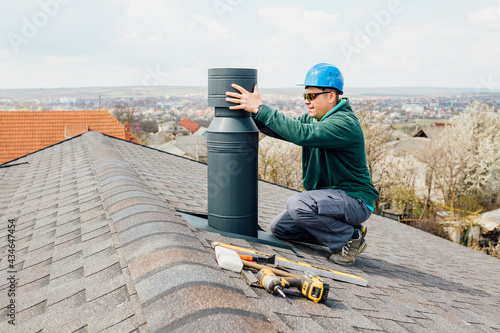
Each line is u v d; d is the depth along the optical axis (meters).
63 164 6.18
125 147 8.10
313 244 3.69
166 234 2.04
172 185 4.89
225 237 2.76
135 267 1.79
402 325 2.27
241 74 2.71
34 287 2.20
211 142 2.83
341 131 2.82
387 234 7.02
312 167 3.29
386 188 28.95
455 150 28.94
